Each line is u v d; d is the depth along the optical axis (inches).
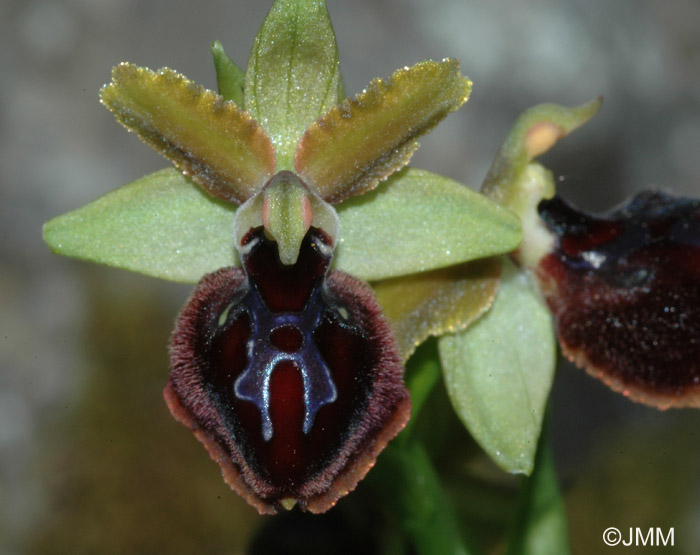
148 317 7.1
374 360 4.7
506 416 4.9
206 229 4.8
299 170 4.7
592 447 7.6
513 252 5.0
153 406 6.7
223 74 4.8
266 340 4.7
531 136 5.0
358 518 5.3
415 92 4.7
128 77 4.6
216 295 4.7
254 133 4.7
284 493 4.6
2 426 6.9
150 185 4.7
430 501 5.0
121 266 4.7
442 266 4.8
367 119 4.7
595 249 5.1
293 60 4.7
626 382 4.9
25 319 7.4
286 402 4.6
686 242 5.0
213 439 4.6
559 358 5.1
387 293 4.9
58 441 6.6
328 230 4.7
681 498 6.8
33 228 7.7
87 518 6.5
